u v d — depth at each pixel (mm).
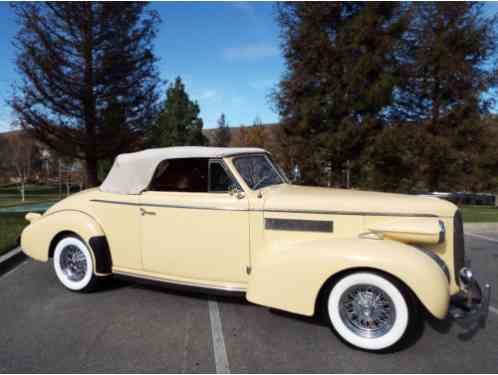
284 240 3402
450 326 3441
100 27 11867
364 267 2914
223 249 3570
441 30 14875
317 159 12531
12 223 8328
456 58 14359
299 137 12672
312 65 12438
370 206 3250
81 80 11773
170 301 4059
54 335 3258
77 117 12047
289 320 3568
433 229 3014
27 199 27281
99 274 4137
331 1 12047
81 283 4281
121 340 3166
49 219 4418
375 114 12328
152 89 13070
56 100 11594
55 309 3842
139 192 3945
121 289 4449
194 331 3332
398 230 3107
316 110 12125
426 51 14898
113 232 4113
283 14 13086
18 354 2938
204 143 34062
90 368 2740
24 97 11508
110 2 11773
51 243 4434
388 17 12281
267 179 4082
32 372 2684
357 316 3031
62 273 4398
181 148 3947
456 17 14758
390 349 2943
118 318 3613
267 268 3201
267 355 2930
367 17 11602
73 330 3355
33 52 10906
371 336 2961
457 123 15055
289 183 4512
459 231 3227
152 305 3943
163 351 2984
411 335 3160
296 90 12719
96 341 3148
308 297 3037
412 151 13773
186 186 3980
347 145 12047
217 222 3568
